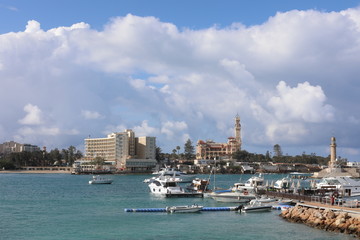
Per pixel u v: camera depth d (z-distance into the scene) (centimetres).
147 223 7219
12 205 9938
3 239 5931
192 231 6500
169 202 10512
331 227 6397
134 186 18050
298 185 11956
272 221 7350
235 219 7588
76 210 8950
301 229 6581
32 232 6431
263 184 12500
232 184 19962
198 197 11525
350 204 7294
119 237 6081
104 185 18812
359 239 5797
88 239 5947
